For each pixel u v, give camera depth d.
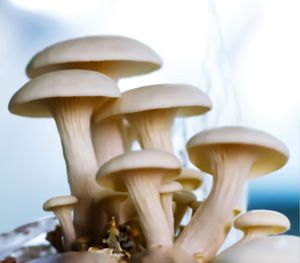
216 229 0.48
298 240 0.42
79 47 0.50
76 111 0.50
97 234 0.50
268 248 0.42
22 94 0.48
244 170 0.48
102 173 0.46
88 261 0.45
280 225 0.47
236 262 0.42
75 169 0.50
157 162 0.45
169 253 0.46
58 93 0.48
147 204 0.47
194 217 0.48
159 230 0.47
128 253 0.47
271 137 0.46
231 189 0.48
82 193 0.50
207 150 0.48
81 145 0.50
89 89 0.48
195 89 0.50
